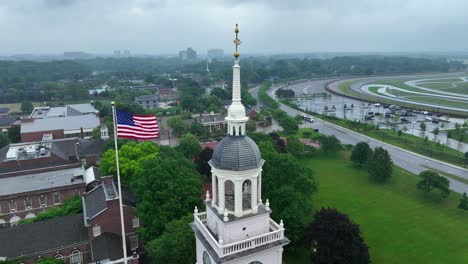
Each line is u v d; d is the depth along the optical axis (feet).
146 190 218.79
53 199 295.69
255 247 115.96
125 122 143.95
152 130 148.87
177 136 572.10
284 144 451.12
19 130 525.75
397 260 227.20
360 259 192.65
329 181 370.53
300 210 229.45
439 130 625.00
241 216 117.19
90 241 215.51
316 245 206.08
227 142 118.52
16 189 289.12
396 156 464.65
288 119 599.16
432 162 439.63
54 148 394.73
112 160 280.10
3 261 195.42
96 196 246.06
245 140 118.73
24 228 214.69
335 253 192.24
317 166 421.59
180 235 185.26
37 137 506.89
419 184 328.90
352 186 356.38
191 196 219.20
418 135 593.42
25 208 286.25
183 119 613.52
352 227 197.77
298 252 232.73
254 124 602.44
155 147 311.27
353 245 191.52
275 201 238.07
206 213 135.95
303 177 252.01
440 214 294.25
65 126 530.27
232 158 114.01
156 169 226.38
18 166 336.70
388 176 368.07
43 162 346.74
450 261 225.97
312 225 207.92
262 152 297.33
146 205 211.20
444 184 315.17
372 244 246.47
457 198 324.60
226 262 110.42
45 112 649.20
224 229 114.52
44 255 207.10
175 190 219.00
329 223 200.54
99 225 216.33
